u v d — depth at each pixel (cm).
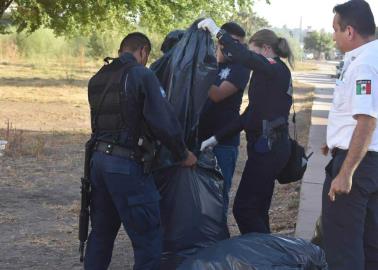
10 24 2475
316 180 903
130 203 444
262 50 507
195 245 471
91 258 477
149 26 2169
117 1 2023
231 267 375
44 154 1152
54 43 4559
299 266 375
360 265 422
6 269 575
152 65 505
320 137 1372
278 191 901
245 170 508
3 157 1102
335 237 427
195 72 480
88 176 467
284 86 492
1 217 743
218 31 481
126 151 446
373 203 434
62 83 2936
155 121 439
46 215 761
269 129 488
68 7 2106
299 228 662
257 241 393
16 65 4088
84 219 479
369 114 393
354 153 396
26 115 1772
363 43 415
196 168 479
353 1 417
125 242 658
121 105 443
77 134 1432
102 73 461
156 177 480
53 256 613
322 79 4453
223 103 539
